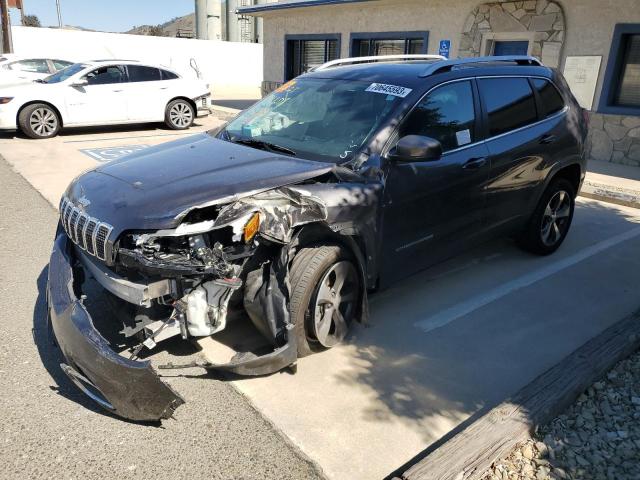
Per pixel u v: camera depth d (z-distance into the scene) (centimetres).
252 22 3900
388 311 438
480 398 333
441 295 470
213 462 275
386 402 325
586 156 575
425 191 403
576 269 536
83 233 319
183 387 332
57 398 320
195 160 368
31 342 376
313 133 409
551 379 329
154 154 394
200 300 307
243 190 318
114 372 277
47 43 2512
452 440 275
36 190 761
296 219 316
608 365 351
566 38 1029
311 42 1619
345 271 358
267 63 1792
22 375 339
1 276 480
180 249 303
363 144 381
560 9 1020
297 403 321
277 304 325
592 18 985
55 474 263
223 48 2969
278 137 419
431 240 425
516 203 499
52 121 1194
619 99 998
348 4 1384
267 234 303
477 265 540
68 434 291
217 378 342
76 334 288
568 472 272
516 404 305
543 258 564
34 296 444
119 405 284
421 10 1265
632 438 298
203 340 381
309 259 335
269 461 277
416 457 283
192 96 1387
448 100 430
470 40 1180
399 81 423
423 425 307
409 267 416
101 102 1245
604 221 705
